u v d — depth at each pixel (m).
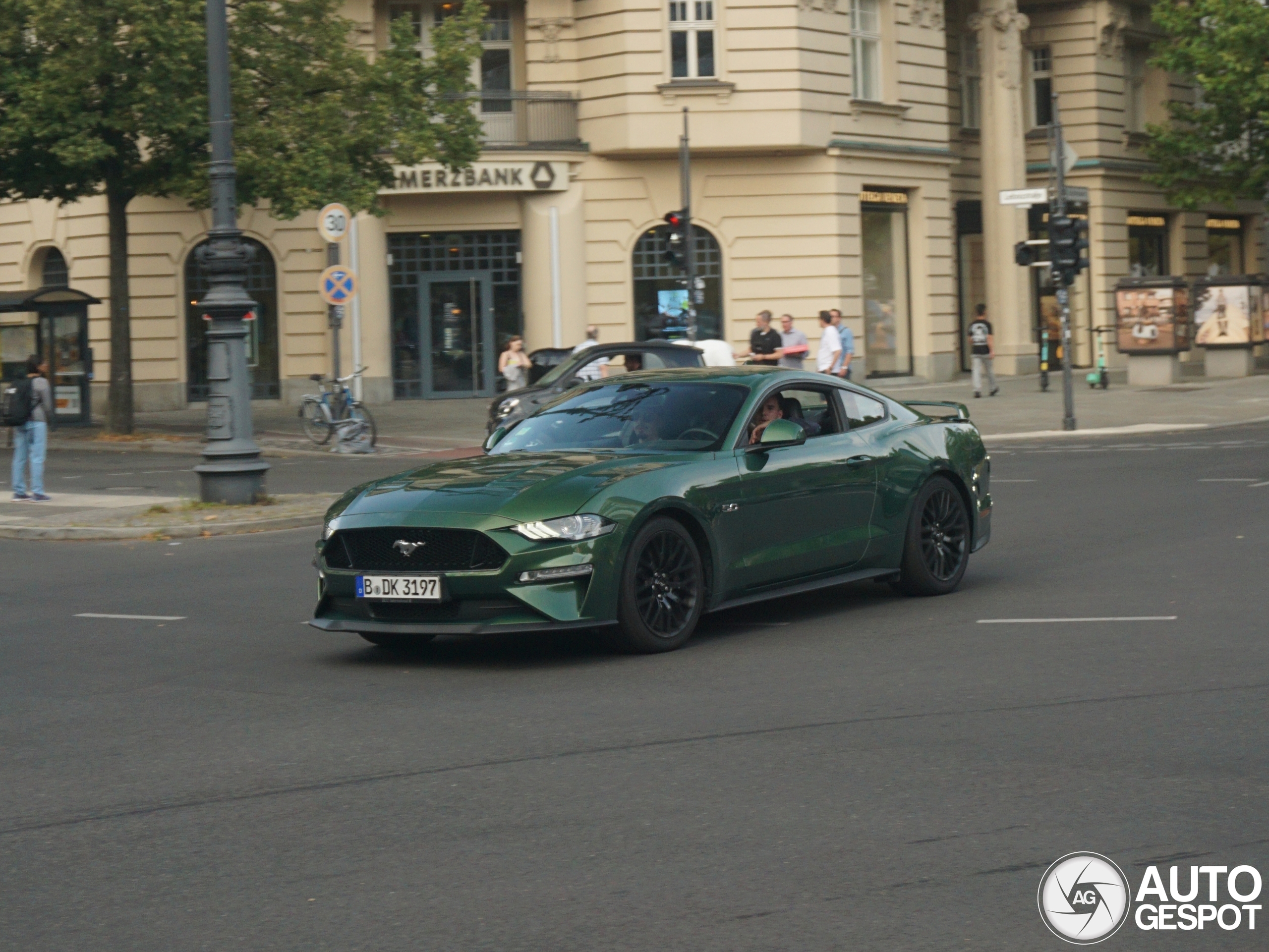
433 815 5.61
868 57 36.47
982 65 41.00
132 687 8.26
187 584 12.24
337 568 8.59
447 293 35.09
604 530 8.33
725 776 6.02
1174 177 42.75
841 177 34.97
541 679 8.12
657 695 7.58
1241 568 11.09
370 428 25.36
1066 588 10.58
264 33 26.88
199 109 25.20
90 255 33.84
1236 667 7.79
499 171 33.78
